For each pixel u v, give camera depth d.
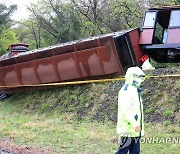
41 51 20.05
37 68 20.42
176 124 12.38
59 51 19.30
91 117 15.65
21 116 18.56
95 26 42.12
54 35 44.97
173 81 14.74
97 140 11.78
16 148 9.90
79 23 44.16
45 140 12.05
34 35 52.72
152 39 17.64
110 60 17.67
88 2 43.19
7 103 21.73
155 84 15.20
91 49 18.08
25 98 21.03
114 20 39.69
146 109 14.05
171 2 29.64
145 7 35.91
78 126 14.80
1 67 22.00
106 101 16.23
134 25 37.53
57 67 19.53
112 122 14.48
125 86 6.73
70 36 43.72
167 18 18.33
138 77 6.69
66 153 9.80
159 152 9.70
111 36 17.34
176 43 16.84
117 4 37.03
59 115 17.16
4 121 16.78
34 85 20.59
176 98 13.70
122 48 17.42
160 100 14.14
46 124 15.45
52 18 45.69
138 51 17.80
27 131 13.85
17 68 21.31
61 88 19.83
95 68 18.16
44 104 18.94
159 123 12.81
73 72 18.98
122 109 6.61
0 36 52.66
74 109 17.12
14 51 27.53
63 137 12.52
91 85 18.28
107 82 17.81
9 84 22.02
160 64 18.47
